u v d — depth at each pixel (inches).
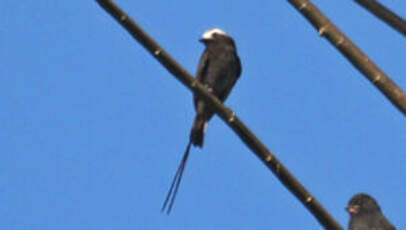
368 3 205.6
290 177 254.1
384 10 204.2
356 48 216.7
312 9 221.8
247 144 273.6
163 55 281.1
